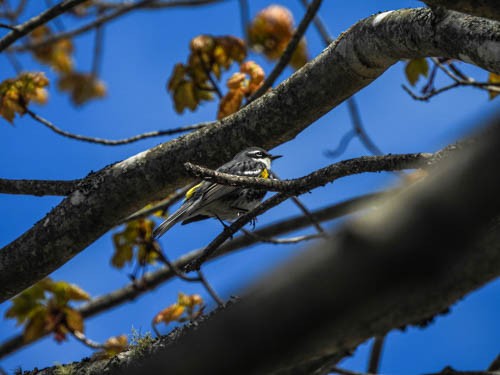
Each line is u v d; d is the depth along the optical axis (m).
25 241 5.84
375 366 7.03
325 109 5.45
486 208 1.24
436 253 1.25
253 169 7.13
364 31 5.03
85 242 5.81
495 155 1.24
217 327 1.38
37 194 6.00
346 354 3.82
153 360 1.52
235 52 7.72
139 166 5.65
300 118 5.45
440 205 1.25
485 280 2.53
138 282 9.54
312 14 6.83
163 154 5.62
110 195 5.66
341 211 9.00
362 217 1.30
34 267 5.85
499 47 4.15
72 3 6.79
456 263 1.28
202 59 7.72
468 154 1.26
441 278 1.28
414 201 1.27
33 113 6.93
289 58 6.95
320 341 1.33
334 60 5.23
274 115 5.46
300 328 1.31
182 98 7.76
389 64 5.13
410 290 1.28
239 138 5.56
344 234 1.29
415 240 1.25
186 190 7.65
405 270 1.26
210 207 6.97
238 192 6.92
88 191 5.71
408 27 4.73
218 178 4.47
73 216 5.71
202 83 7.75
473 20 4.38
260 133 5.53
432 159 4.00
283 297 1.31
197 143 5.60
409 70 7.12
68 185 5.90
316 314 1.29
